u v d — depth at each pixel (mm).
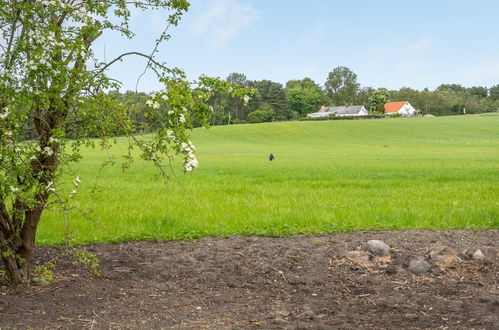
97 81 5680
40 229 9508
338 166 30047
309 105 172125
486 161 34906
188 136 5898
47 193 6262
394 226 9875
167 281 6816
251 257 7805
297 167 29188
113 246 8523
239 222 10227
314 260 7688
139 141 6051
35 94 5344
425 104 170375
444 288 6656
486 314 5621
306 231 9383
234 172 25234
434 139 74500
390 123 97375
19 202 6246
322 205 12594
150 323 5250
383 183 18953
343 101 195375
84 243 8742
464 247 8289
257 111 132625
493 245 8445
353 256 7762
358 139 77125
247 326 5227
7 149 5266
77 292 6219
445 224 10016
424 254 7906
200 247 8375
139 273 7098
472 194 14883
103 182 18328
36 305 5672
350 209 11852
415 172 24797
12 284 6387
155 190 15945
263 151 54562
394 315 5656
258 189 16672
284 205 12602
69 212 10992
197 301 6055
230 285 6707
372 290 6586
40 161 6070
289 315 5637
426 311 5785
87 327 5070
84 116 5898
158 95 5633
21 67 5359
